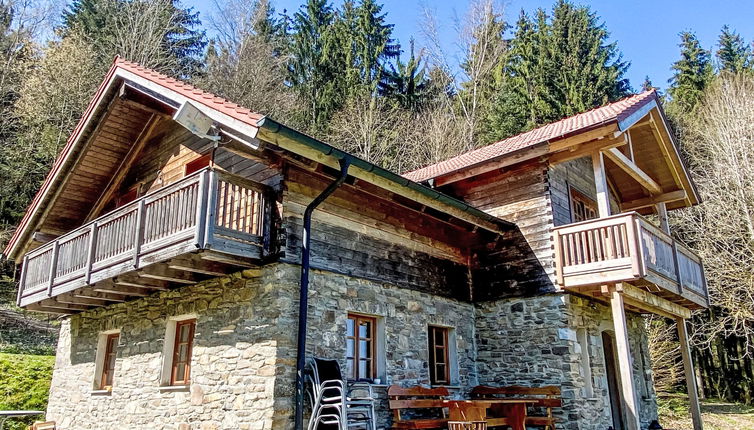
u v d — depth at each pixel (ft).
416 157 87.61
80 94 69.10
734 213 63.52
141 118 35.65
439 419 28.63
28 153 66.03
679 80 101.60
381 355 28.71
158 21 84.84
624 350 28.43
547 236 33.83
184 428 25.95
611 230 29.86
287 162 25.90
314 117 89.76
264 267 24.93
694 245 69.72
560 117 81.25
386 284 29.94
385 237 30.81
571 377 30.94
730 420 53.01
